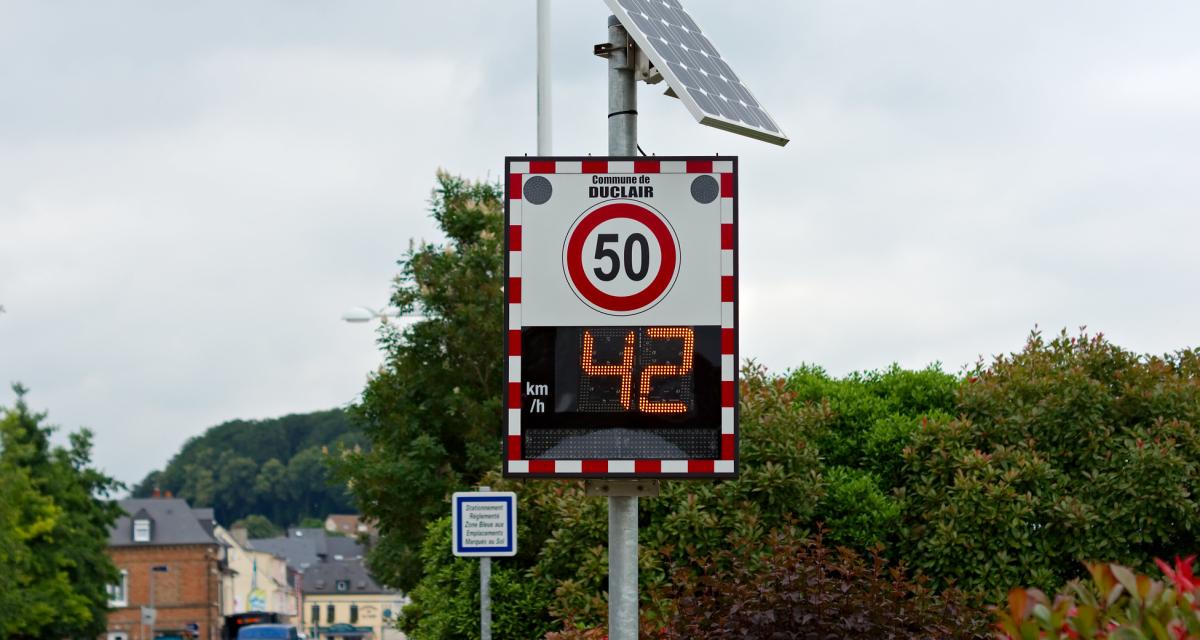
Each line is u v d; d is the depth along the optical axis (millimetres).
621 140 12031
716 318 11641
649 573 18625
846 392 22141
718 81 12406
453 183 40094
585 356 11617
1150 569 18672
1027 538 18719
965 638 15109
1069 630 6461
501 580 21688
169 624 156625
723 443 11523
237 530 199125
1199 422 19453
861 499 19578
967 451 19672
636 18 12047
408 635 35406
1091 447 19406
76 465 93938
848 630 14438
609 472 11523
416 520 36844
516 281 11672
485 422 36812
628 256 11695
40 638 87562
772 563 15656
